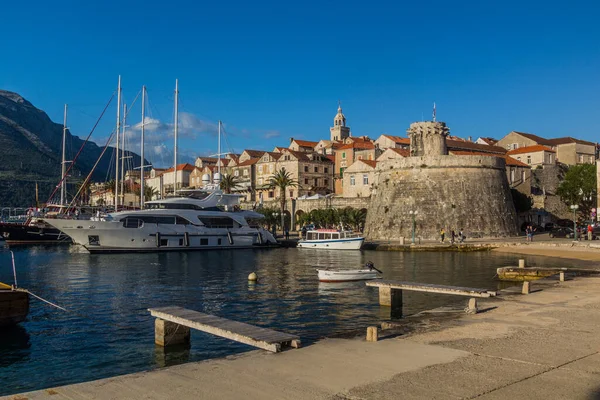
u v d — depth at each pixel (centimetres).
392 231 7262
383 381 1033
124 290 3291
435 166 7175
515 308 1886
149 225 6150
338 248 6638
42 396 973
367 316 2436
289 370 1128
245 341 1396
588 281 2675
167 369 1148
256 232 6919
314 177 12056
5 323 2062
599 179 6003
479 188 7212
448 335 1454
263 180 12519
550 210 9631
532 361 1163
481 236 7031
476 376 1055
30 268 4547
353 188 10444
